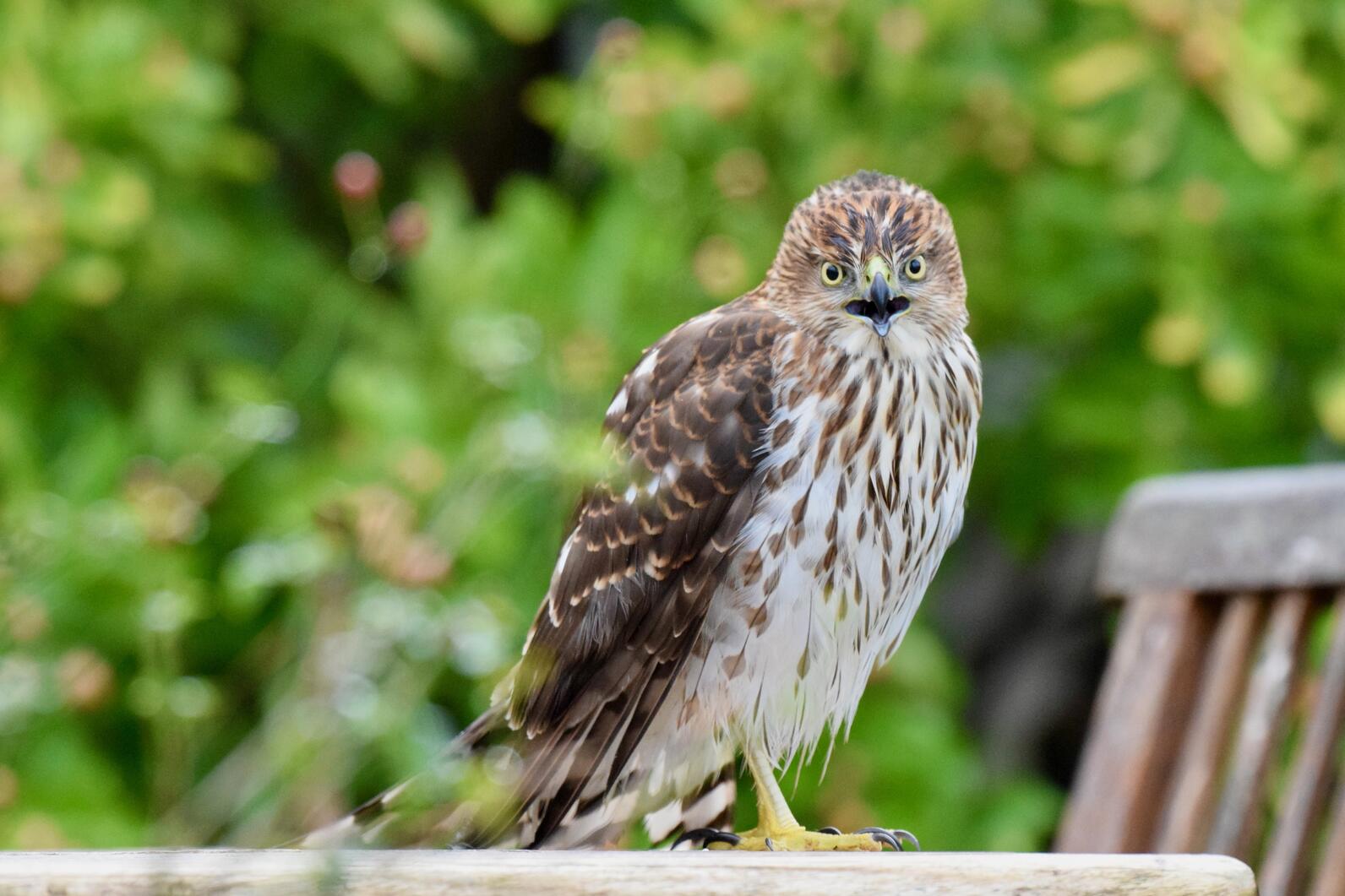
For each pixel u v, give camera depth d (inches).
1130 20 440.8
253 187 485.7
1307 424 474.3
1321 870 274.2
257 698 418.0
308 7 476.1
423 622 295.9
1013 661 586.2
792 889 185.0
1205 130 432.8
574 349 356.5
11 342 426.0
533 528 348.8
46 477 399.5
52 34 432.1
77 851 192.9
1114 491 458.3
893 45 435.5
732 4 456.1
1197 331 428.1
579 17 553.6
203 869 180.1
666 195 429.4
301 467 404.2
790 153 455.2
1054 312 451.2
